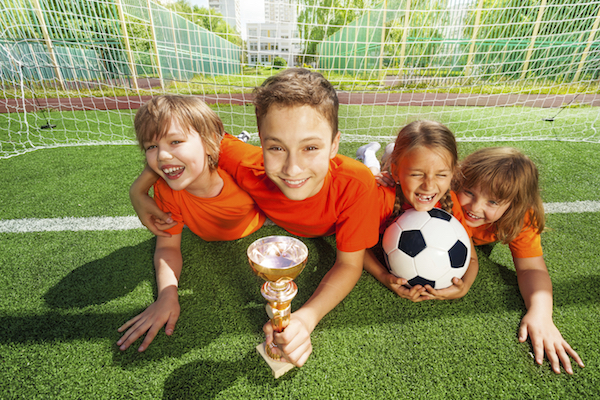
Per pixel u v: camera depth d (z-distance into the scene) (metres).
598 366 1.03
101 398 0.93
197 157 1.16
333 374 1.00
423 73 7.13
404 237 1.29
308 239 1.74
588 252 1.58
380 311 1.25
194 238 1.74
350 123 4.59
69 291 1.34
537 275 1.33
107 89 7.26
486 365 1.04
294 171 0.87
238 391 0.95
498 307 1.27
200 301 1.30
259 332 1.16
